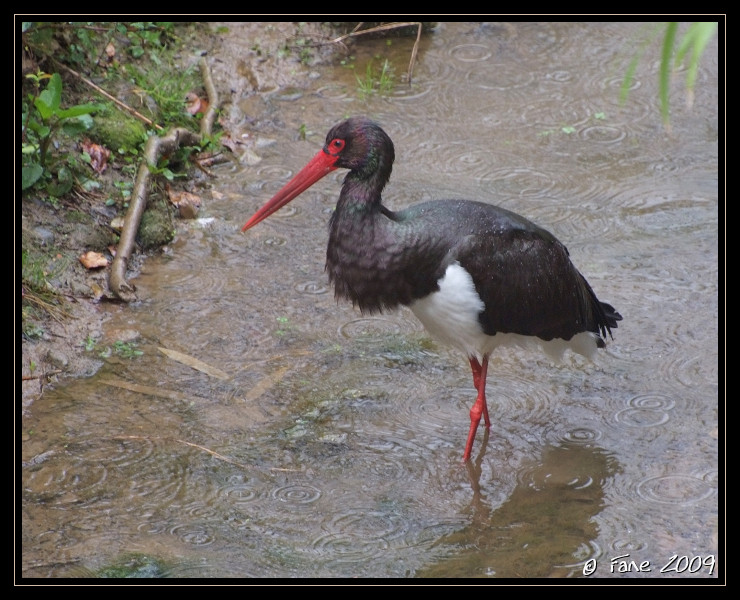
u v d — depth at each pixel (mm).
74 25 14219
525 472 9359
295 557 8133
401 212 9625
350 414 9969
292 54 16688
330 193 13867
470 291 9203
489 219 9477
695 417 10078
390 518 8680
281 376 10430
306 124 15305
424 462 9414
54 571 7750
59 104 12320
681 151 15016
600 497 9047
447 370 10781
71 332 10617
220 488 8844
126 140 13359
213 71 15711
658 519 8773
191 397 10008
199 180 13750
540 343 10125
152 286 11648
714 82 16688
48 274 11203
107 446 9219
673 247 12828
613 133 15469
